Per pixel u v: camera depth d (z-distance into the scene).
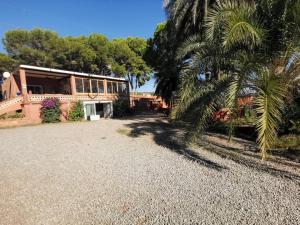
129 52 29.48
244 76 4.58
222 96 5.48
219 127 9.62
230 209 3.51
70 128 13.45
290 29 5.00
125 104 24.95
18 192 4.45
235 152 6.63
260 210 3.43
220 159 6.07
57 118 17.17
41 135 10.97
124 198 4.06
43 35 26.45
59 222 3.37
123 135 10.73
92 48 27.16
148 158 6.52
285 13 4.91
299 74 5.26
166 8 12.62
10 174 5.48
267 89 4.26
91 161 6.40
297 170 4.99
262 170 5.09
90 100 20.56
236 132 8.86
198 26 11.51
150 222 3.28
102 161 6.37
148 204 3.80
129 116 23.70
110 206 3.79
